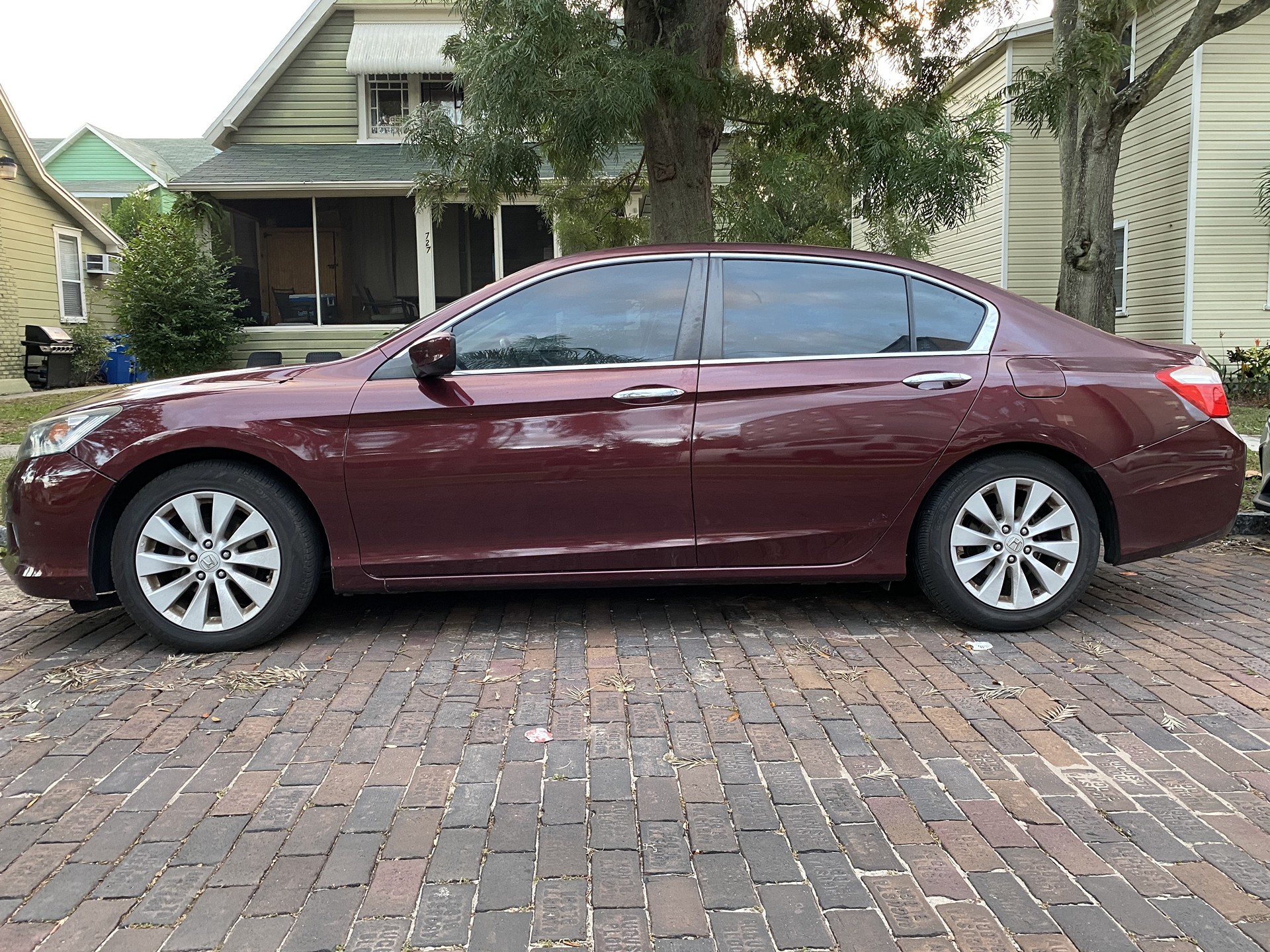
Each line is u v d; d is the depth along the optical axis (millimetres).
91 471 3875
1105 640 4109
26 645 4180
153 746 3098
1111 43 7512
